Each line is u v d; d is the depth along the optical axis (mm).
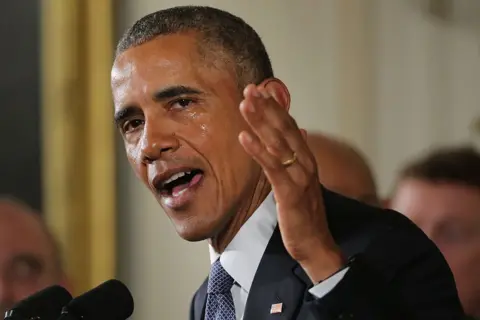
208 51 4352
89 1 10602
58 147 10539
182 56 4301
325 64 11211
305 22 11211
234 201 4340
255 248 4395
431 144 11219
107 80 10594
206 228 4324
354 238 4215
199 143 4258
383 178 11250
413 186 8195
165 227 10766
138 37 4402
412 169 8312
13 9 10570
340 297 3654
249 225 4430
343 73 11203
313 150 7547
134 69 4336
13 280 8516
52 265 8773
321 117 11180
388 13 11352
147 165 4340
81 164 10594
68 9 10555
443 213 8023
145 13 10750
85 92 10602
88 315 4012
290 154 3734
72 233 10547
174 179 4289
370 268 3770
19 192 10539
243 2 11117
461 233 7984
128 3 10758
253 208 4449
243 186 4348
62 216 10531
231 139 4305
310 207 3779
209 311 4484
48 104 10578
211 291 4457
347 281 3686
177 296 10750
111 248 10625
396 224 4258
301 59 11180
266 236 4402
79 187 10578
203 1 10969
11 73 10562
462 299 7930
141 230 10773
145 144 4262
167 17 4426
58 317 4012
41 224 8875
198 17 4430
